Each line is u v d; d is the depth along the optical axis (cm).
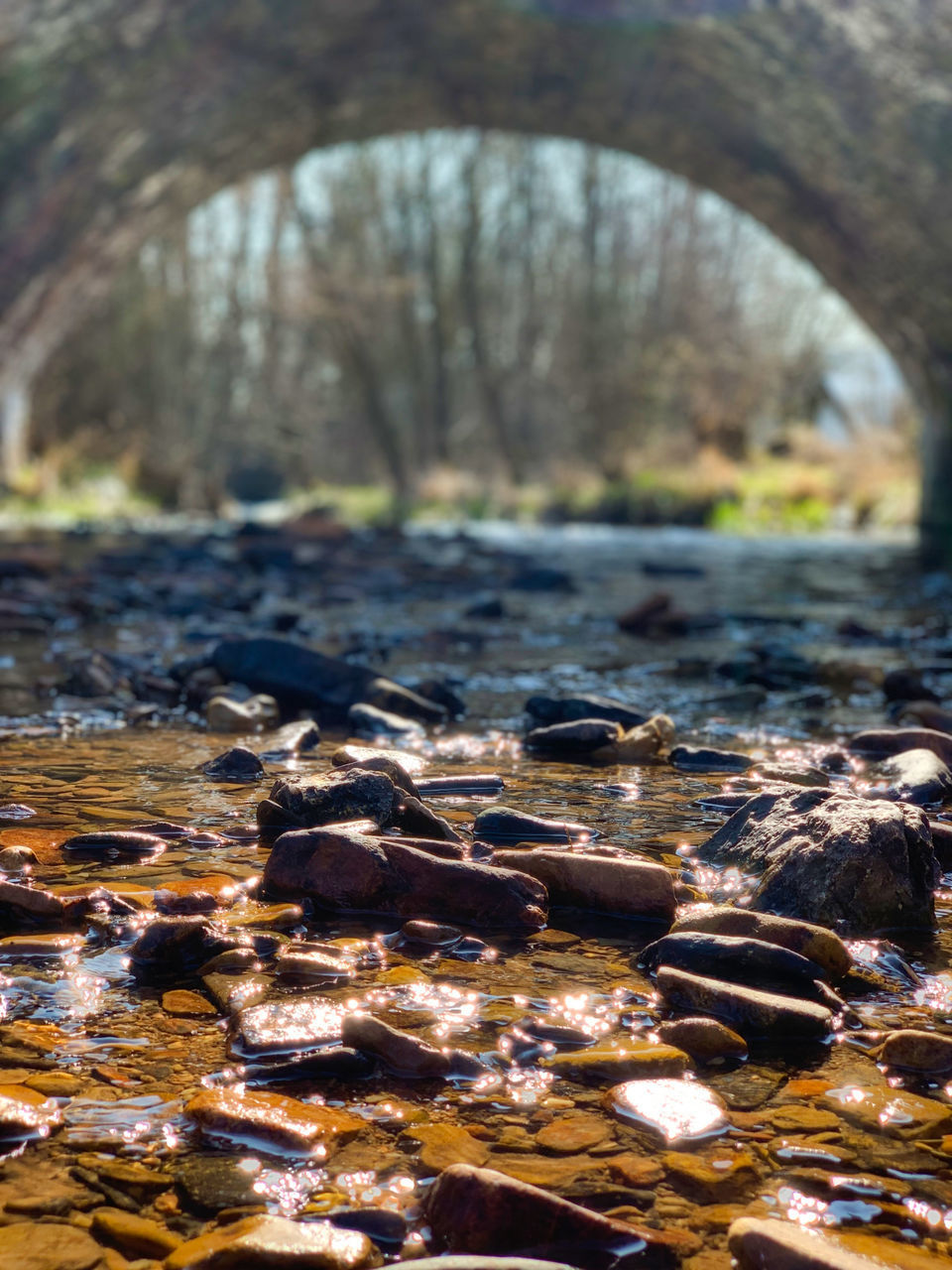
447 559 993
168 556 890
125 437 3250
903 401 2767
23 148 1455
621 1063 115
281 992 131
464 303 3428
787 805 187
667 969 133
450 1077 113
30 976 135
